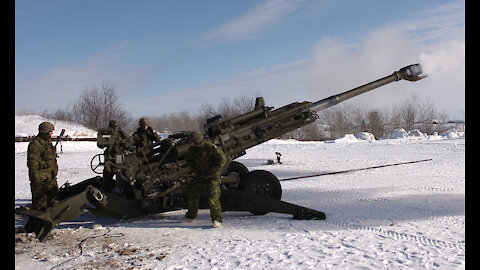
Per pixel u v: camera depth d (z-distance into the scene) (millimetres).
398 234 5066
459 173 11344
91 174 14164
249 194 6188
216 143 6910
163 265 4109
